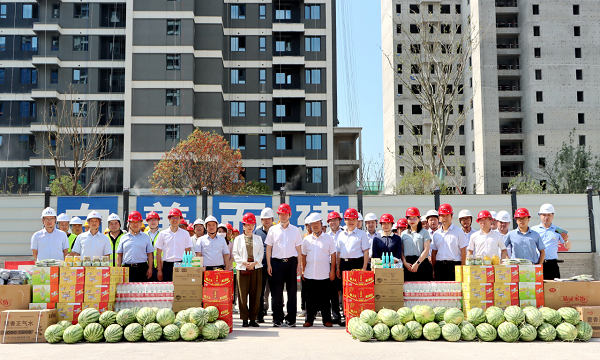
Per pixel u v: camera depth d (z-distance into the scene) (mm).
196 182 35250
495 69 60312
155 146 40594
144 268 9930
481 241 9375
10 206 16984
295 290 9719
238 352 6992
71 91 43562
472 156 62344
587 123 59250
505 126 62000
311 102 45094
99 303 8328
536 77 59781
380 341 7906
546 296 8531
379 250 9555
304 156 43969
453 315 8102
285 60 44438
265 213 10180
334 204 17188
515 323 7996
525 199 17281
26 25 45000
